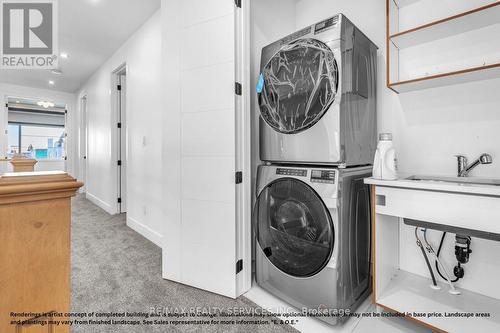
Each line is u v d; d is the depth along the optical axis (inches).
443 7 63.7
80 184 21.4
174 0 75.7
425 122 66.9
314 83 59.1
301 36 62.4
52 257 20.6
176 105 75.6
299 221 60.1
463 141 60.9
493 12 51.7
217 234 68.7
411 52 68.9
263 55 72.1
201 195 71.1
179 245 74.7
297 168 61.4
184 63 73.8
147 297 67.0
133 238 114.7
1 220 18.2
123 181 165.6
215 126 68.9
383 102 74.6
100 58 162.2
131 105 132.8
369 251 65.7
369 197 65.4
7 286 18.7
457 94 61.8
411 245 69.6
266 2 88.7
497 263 56.8
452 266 63.4
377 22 76.1
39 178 21.1
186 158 73.6
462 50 61.1
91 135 203.8
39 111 299.6
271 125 68.3
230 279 66.8
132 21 117.5
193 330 54.2
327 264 54.6
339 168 57.0
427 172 66.6
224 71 67.4
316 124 58.8
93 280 75.9
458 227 45.3
